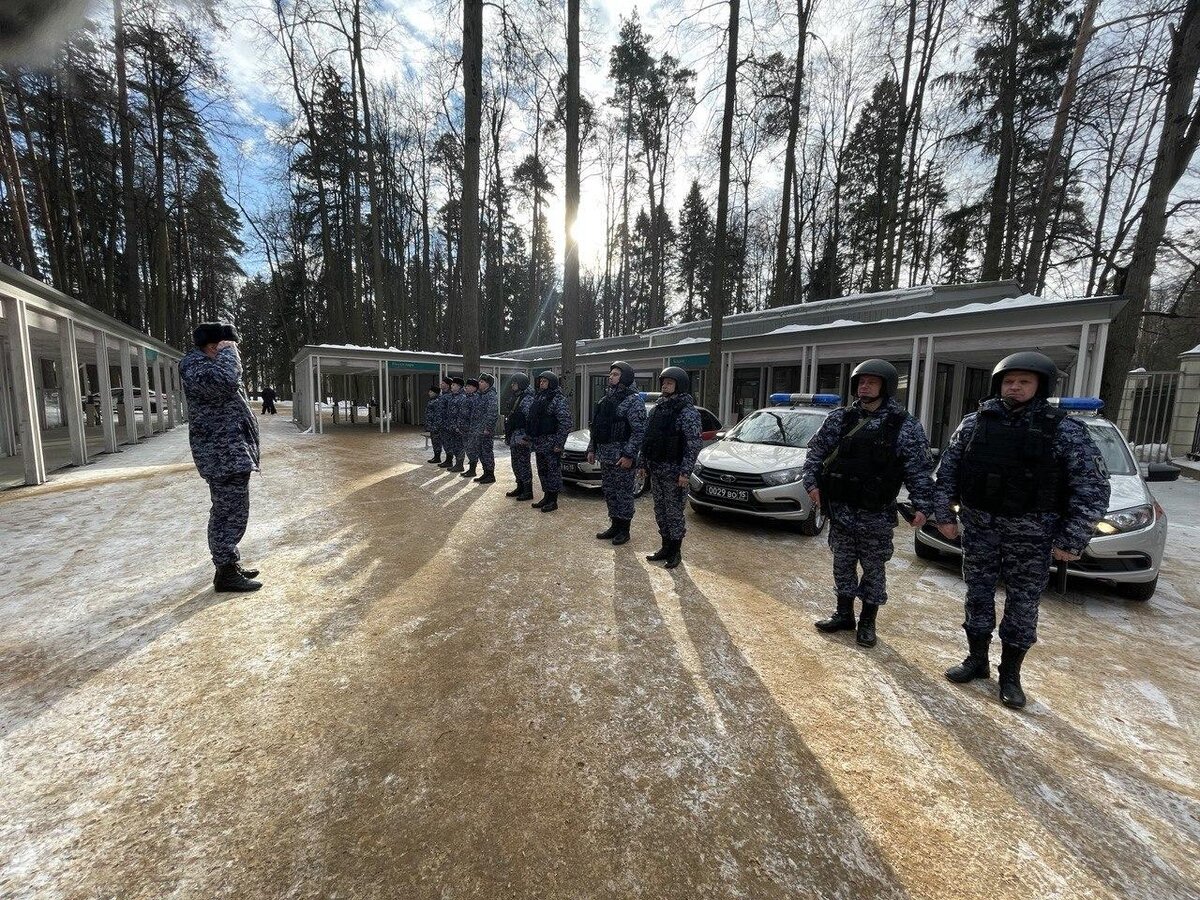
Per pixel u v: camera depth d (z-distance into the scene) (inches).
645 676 113.4
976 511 112.0
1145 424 490.3
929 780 84.9
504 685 108.4
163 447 481.1
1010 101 579.5
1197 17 336.2
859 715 102.1
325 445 536.7
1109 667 123.9
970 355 425.7
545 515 256.2
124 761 83.8
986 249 634.2
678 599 156.3
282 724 94.0
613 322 1599.4
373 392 952.3
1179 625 147.6
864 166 910.4
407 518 243.1
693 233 1312.7
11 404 428.5
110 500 262.5
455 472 380.8
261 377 1980.8
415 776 82.4
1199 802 81.8
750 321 583.2
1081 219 695.1
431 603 148.0
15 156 573.3
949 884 66.2
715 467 238.1
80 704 98.1
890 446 123.5
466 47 424.8
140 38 618.2
